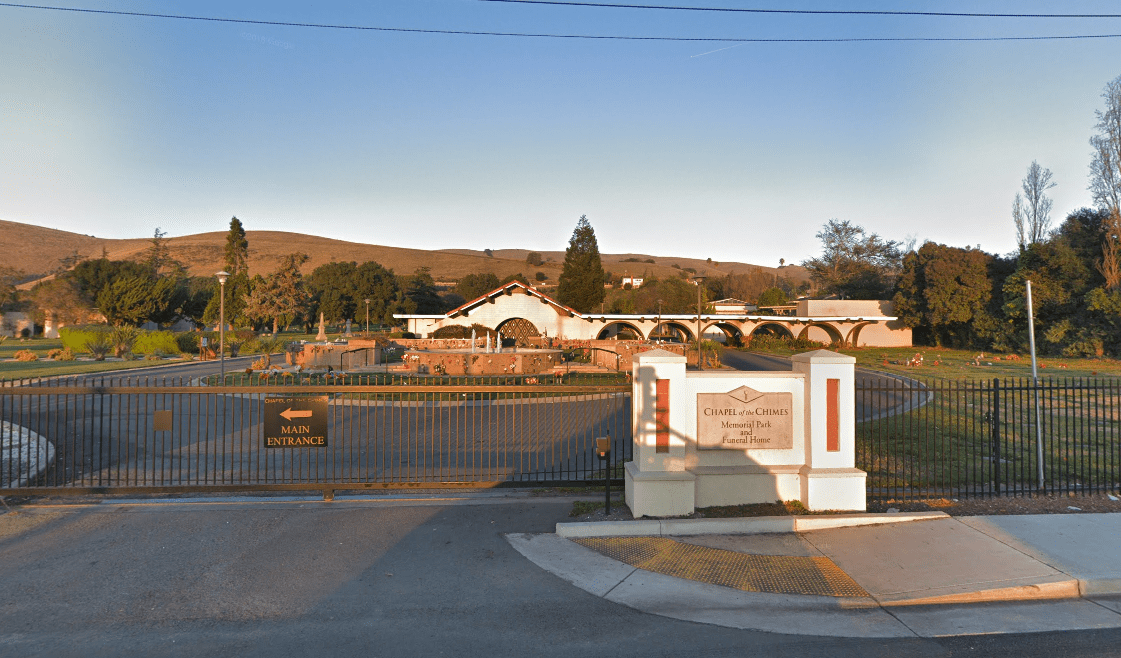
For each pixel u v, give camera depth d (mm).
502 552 6844
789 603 5684
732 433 8312
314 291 87688
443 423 14984
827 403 8188
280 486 8688
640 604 5652
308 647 4820
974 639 5008
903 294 56562
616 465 10703
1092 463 10953
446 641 4934
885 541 7102
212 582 6008
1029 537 7070
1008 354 48562
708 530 7465
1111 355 41906
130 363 32344
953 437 13227
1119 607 5637
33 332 63062
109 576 6117
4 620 5207
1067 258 44812
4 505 8289
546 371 28109
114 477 9789
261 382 22734
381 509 8266
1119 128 42562
